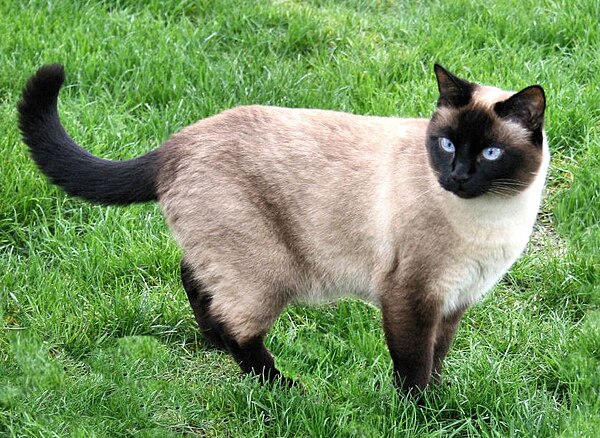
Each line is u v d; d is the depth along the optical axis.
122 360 5.05
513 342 5.20
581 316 5.45
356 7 8.09
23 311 5.26
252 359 4.96
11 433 4.53
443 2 7.89
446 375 5.00
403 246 4.52
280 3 7.88
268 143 4.70
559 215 6.02
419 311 4.56
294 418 4.64
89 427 4.61
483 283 4.64
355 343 5.21
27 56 6.90
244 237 4.69
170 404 4.84
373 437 4.56
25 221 5.79
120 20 7.35
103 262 5.55
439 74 4.43
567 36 7.35
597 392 4.91
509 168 4.33
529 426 4.63
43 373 4.89
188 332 5.31
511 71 6.89
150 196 4.86
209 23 7.46
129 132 6.35
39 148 4.86
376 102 6.67
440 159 4.40
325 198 4.64
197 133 4.79
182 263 5.12
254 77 6.84
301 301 4.94
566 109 6.55
